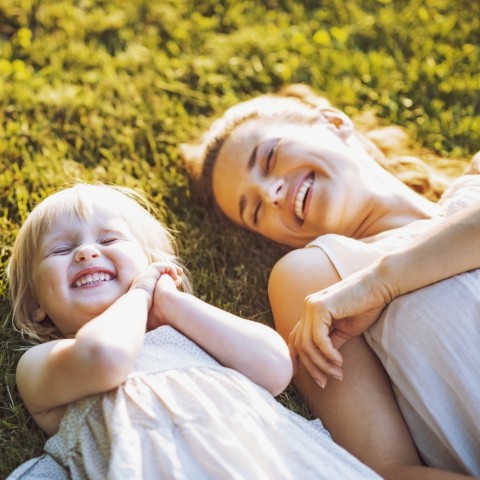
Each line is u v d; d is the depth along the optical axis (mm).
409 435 1933
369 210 2359
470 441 1826
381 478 1717
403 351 1895
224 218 2691
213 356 1875
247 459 1651
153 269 1985
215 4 3463
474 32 3311
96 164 2811
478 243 1884
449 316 1858
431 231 1940
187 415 1706
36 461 1810
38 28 3271
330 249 2127
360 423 1947
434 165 2807
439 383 1851
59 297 1956
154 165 2873
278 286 2139
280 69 3176
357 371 2000
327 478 1674
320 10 3469
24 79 3027
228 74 3186
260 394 1805
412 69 3146
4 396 2115
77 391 1739
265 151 2443
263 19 3441
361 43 3336
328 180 2336
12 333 2227
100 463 1711
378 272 1928
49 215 2066
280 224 2445
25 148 2797
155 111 3002
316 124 2496
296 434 1741
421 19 3357
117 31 3293
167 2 3436
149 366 1806
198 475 1639
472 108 3021
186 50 3275
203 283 2480
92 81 3082
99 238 2041
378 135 2816
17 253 2143
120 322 1769
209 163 2637
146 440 1678
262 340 1864
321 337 1927
